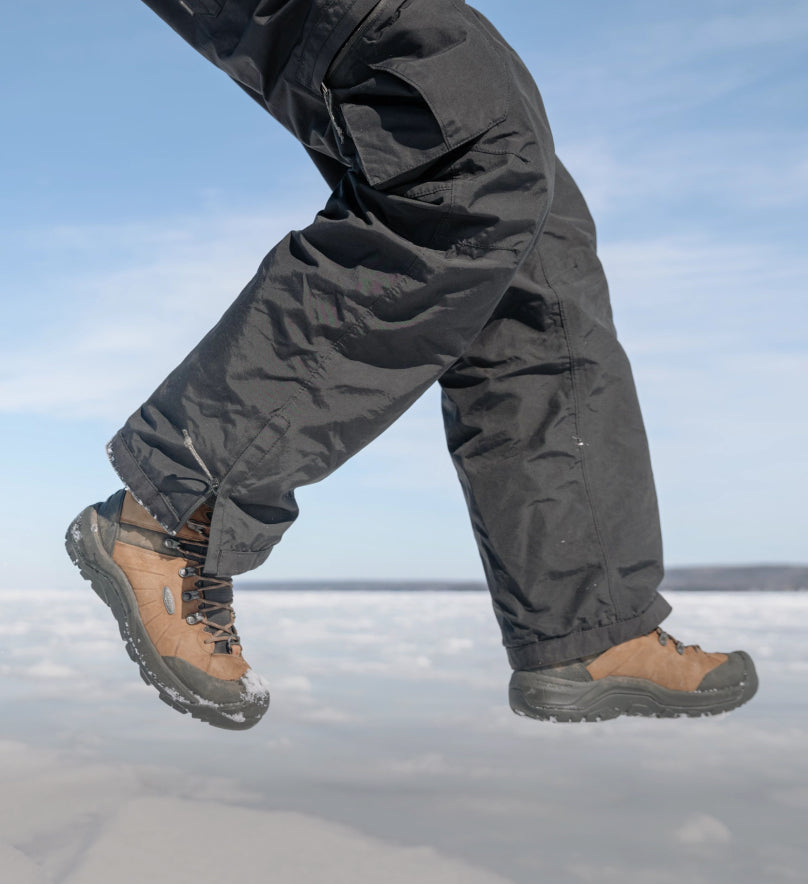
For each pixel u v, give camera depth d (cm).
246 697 89
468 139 83
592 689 106
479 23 92
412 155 84
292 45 88
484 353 112
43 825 51
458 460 116
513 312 111
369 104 86
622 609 110
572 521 109
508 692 116
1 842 47
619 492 112
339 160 101
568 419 111
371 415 87
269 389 85
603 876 45
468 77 83
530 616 109
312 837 49
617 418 113
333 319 85
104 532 94
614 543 110
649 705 109
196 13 91
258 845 47
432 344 87
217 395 86
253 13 87
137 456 89
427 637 200
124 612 91
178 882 42
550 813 58
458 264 84
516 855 49
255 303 86
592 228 119
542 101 100
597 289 116
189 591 91
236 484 86
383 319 85
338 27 84
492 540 112
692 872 46
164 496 87
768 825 56
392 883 43
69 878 41
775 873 46
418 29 83
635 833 54
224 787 63
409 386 88
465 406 114
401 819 56
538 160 87
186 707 88
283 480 87
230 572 88
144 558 92
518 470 110
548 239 112
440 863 46
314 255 85
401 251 84
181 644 89
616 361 114
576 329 110
